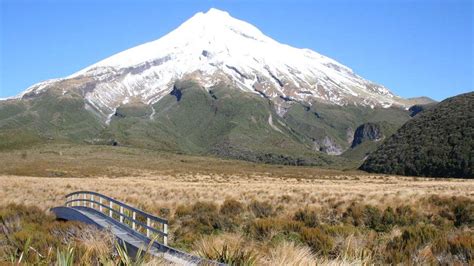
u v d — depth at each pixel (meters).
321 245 12.02
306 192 35.34
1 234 12.95
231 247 9.41
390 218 19.56
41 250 10.08
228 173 113.25
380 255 10.97
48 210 23.48
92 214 20.12
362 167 146.25
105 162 134.75
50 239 11.28
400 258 10.44
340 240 12.66
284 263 8.20
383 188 48.19
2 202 27.30
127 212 22.52
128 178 83.06
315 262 8.23
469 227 18.80
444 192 36.16
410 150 132.12
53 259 8.62
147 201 28.95
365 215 20.34
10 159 130.75
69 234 13.22
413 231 12.77
